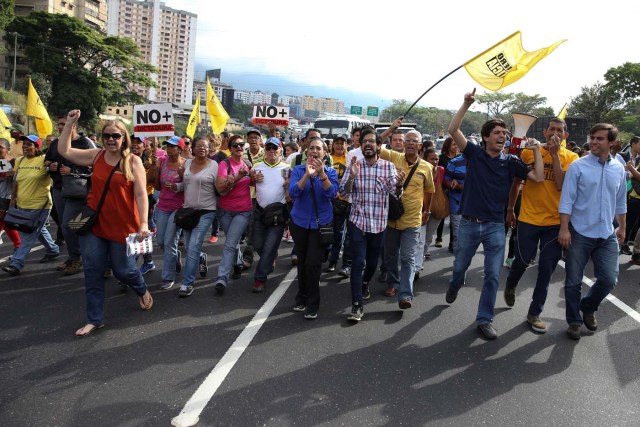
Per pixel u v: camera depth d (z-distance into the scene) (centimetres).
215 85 13375
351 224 493
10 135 977
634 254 797
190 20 11400
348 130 2452
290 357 405
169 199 584
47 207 632
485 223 468
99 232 442
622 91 5512
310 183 498
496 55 525
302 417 318
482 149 471
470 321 504
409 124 2181
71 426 301
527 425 321
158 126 823
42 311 493
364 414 325
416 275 657
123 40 6175
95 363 384
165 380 360
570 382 379
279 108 1202
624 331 491
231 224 585
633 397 360
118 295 551
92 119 5847
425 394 354
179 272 652
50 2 7262
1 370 370
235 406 328
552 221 476
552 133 462
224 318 490
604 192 447
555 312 544
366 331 468
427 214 623
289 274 666
